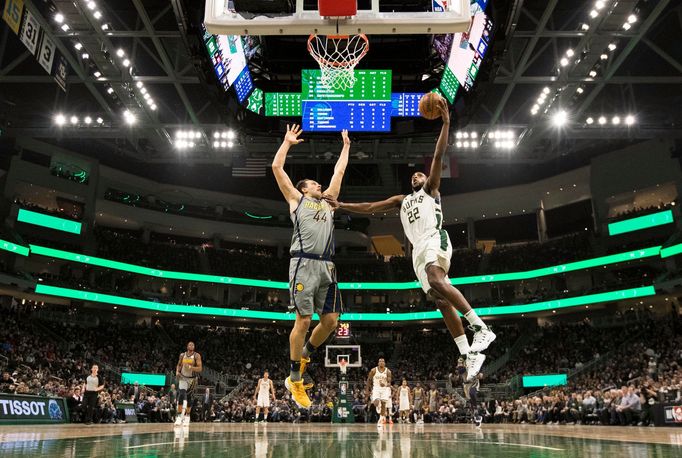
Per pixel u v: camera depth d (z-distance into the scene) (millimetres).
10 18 17031
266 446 4766
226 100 19562
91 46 19875
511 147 25797
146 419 23531
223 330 43344
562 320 41531
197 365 12992
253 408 27375
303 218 4926
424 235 4863
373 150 25109
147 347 37281
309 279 4766
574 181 41906
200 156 27875
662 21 24047
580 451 4285
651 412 17188
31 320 33375
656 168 36938
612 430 12047
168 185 45094
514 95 27172
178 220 45219
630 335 32406
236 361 38750
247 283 43438
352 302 47469
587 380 28281
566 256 40719
